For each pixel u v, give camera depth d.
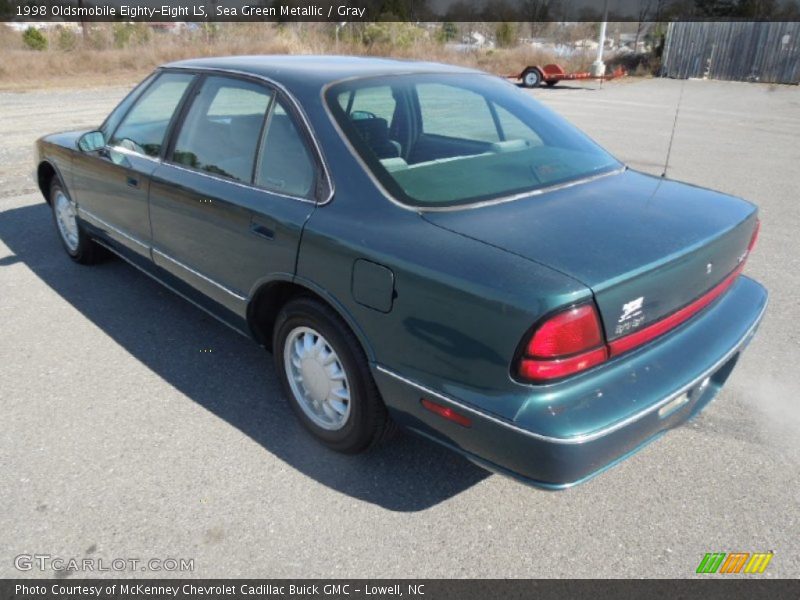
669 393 2.21
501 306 2.00
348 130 2.69
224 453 2.87
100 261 5.04
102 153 4.09
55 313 4.20
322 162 2.66
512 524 2.50
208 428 3.04
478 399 2.13
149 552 2.35
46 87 17.88
